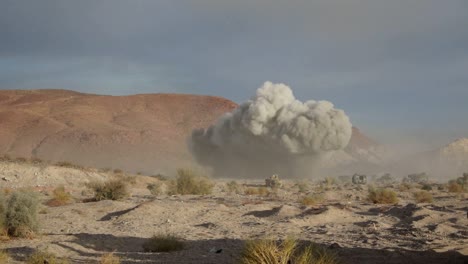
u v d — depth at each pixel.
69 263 16.66
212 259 17.75
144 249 20.06
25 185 58.75
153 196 50.84
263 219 31.31
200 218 31.44
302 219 29.72
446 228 25.19
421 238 22.56
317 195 51.97
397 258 17.25
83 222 29.33
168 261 17.38
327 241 22.02
